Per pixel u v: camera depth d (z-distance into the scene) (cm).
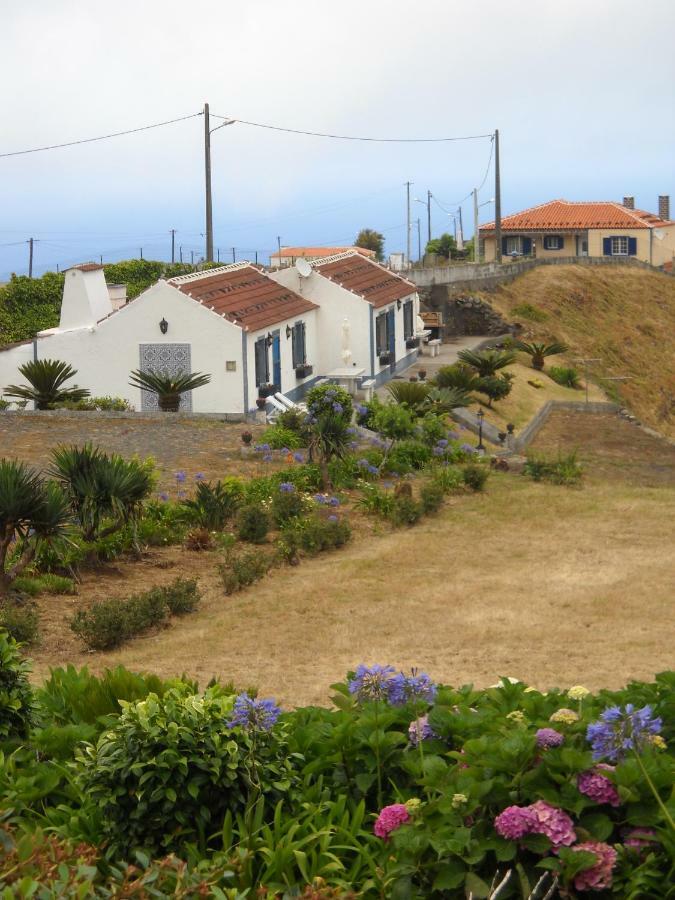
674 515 2658
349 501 2684
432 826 661
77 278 4206
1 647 901
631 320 6725
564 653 1596
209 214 5494
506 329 5716
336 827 701
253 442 3178
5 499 1756
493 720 772
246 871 661
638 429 4391
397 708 801
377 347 4397
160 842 716
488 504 2759
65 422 3444
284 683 1438
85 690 938
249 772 737
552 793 657
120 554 2153
